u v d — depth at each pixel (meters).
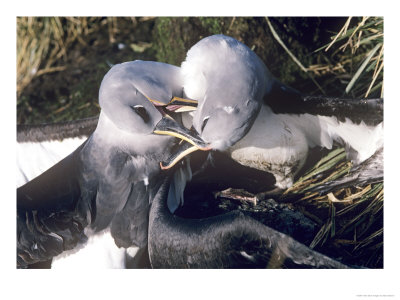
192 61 1.39
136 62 1.39
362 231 1.39
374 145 1.41
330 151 1.45
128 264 1.42
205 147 1.37
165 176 1.43
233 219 1.26
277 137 1.43
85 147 1.45
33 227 1.43
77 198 1.44
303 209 1.42
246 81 1.34
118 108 1.36
